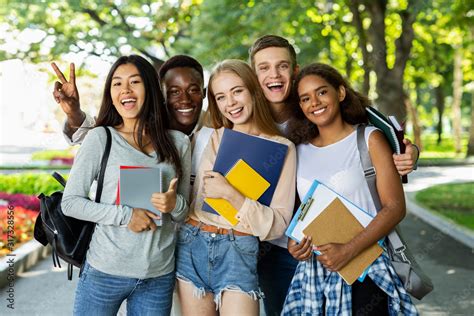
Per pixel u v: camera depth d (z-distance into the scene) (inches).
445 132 2410.2
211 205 108.0
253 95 113.9
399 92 566.3
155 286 105.0
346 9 666.2
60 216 104.0
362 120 111.7
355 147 107.2
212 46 608.1
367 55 603.5
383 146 105.0
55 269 263.0
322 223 105.5
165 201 98.9
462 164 874.8
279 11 587.8
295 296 109.8
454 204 447.2
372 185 105.4
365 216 104.0
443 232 349.1
